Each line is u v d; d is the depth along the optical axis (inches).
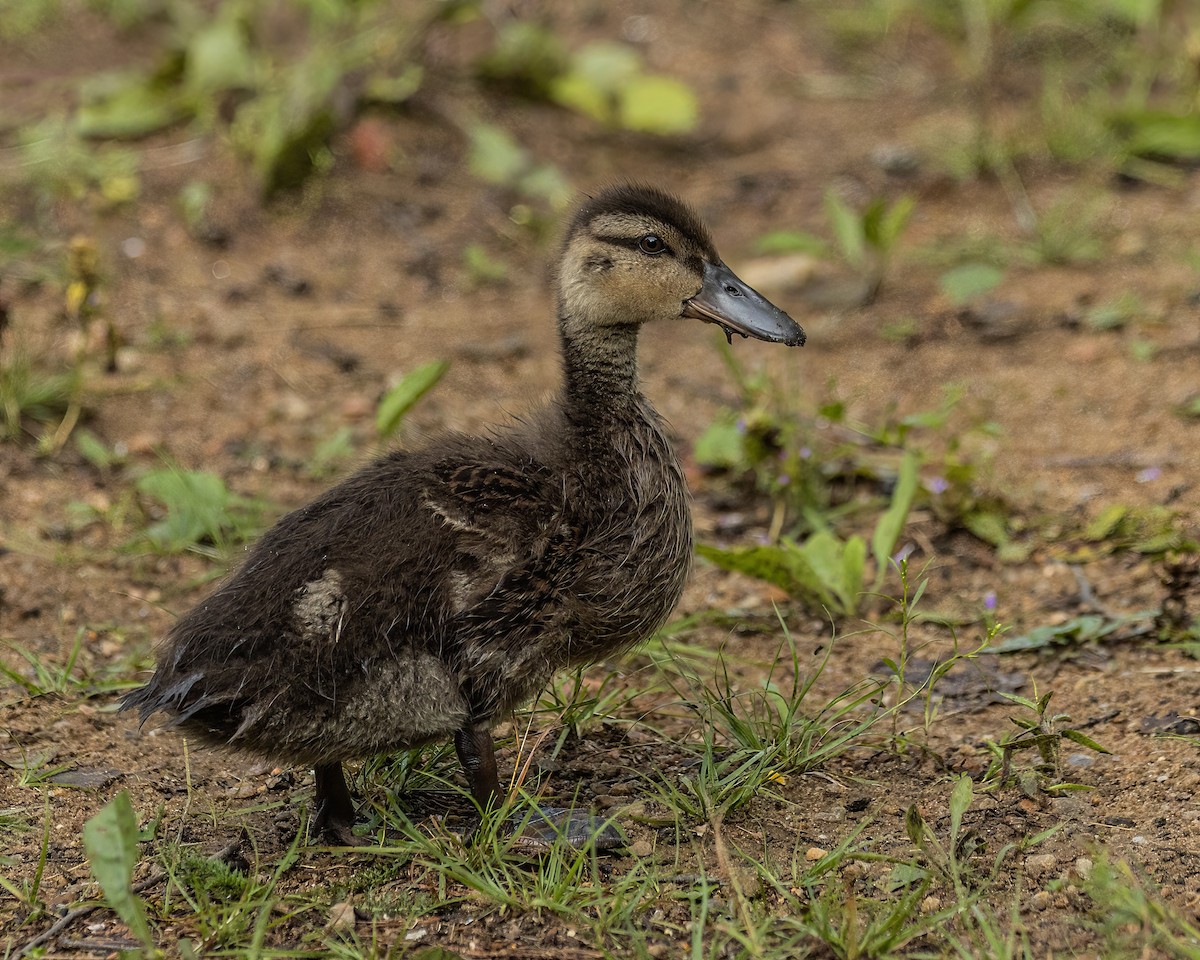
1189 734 339.3
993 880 286.0
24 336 552.4
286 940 272.8
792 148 733.9
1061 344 569.0
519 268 645.3
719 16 841.5
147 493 478.3
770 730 335.6
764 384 520.7
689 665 387.2
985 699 365.1
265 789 331.6
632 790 325.1
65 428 503.5
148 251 630.5
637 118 732.7
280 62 722.8
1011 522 456.8
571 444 327.3
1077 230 640.4
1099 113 716.0
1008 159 699.4
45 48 773.3
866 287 615.5
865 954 260.7
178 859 297.1
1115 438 503.8
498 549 301.4
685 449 515.8
